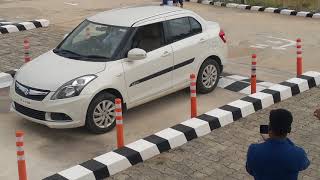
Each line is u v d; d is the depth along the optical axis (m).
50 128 8.77
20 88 8.48
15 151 8.00
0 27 15.84
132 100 8.92
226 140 8.23
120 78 8.59
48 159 7.71
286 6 20.97
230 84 11.09
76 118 8.11
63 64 8.73
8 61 12.68
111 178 7.08
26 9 20.33
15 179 7.17
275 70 12.24
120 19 9.45
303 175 7.09
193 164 7.45
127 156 7.36
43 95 8.14
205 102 10.04
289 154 4.40
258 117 9.13
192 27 10.03
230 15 19.50
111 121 8.59
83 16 18.92
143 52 8.64
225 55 10.70
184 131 8.17
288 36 15.82
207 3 22.03
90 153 7.89
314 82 10.72
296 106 9.66
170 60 9.43
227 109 9.05
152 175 7.14
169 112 9.52
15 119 9.23
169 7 10.30
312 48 14.28
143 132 8.65
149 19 9.35
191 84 8.66
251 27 17.23
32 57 13.07
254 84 10.00
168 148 7.88
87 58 8.84
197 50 9.94
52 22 17.72
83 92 8.11
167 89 9.52
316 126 8.74
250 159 4.53
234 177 7.07
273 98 9.73
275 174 4.42
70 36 9.68
